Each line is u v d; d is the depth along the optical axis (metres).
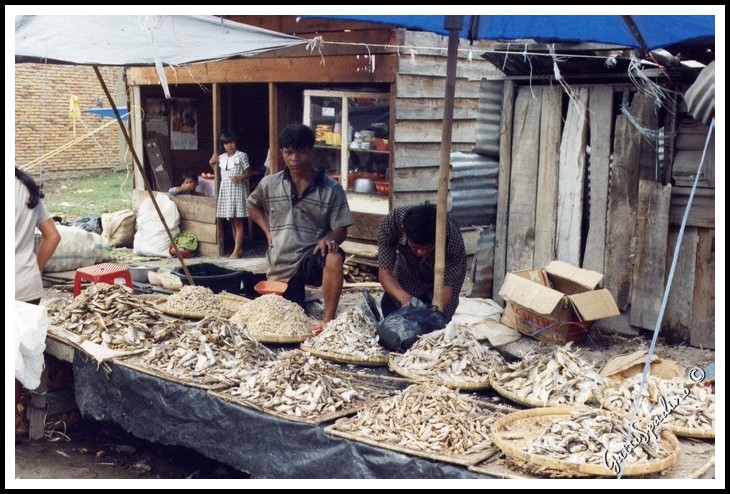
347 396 3.68
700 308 5.68
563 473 2.84
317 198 6.01
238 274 6.79
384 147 8.45
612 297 5.58
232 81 9.63
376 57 8.03
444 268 4.79
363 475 3.21
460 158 6.54
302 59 8.71
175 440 3.96
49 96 15.86
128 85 11.03
